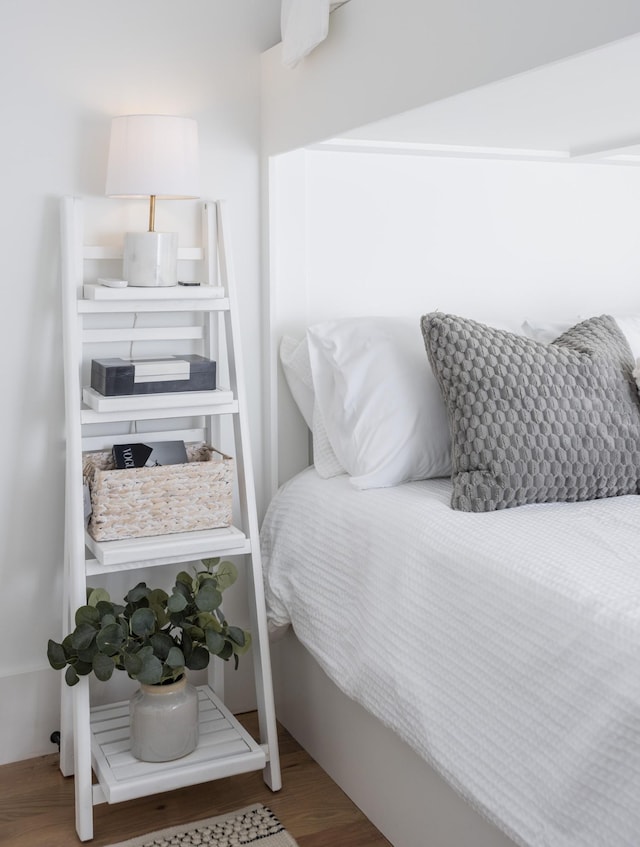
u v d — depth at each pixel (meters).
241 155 2.46
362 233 2.58
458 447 1.97
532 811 1.44
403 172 2.60
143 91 2.33
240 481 2.30
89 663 1.98
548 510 1.89
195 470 2.16
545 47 1.40
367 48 1.89
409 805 1.91
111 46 2.28
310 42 2.03
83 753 2.02
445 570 1.72
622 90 1.72
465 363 1.97
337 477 2.30
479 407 1.94
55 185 2.27
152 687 2.06
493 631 1.58
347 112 2.00
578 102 1.84
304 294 2.54
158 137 2.12
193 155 2.19
